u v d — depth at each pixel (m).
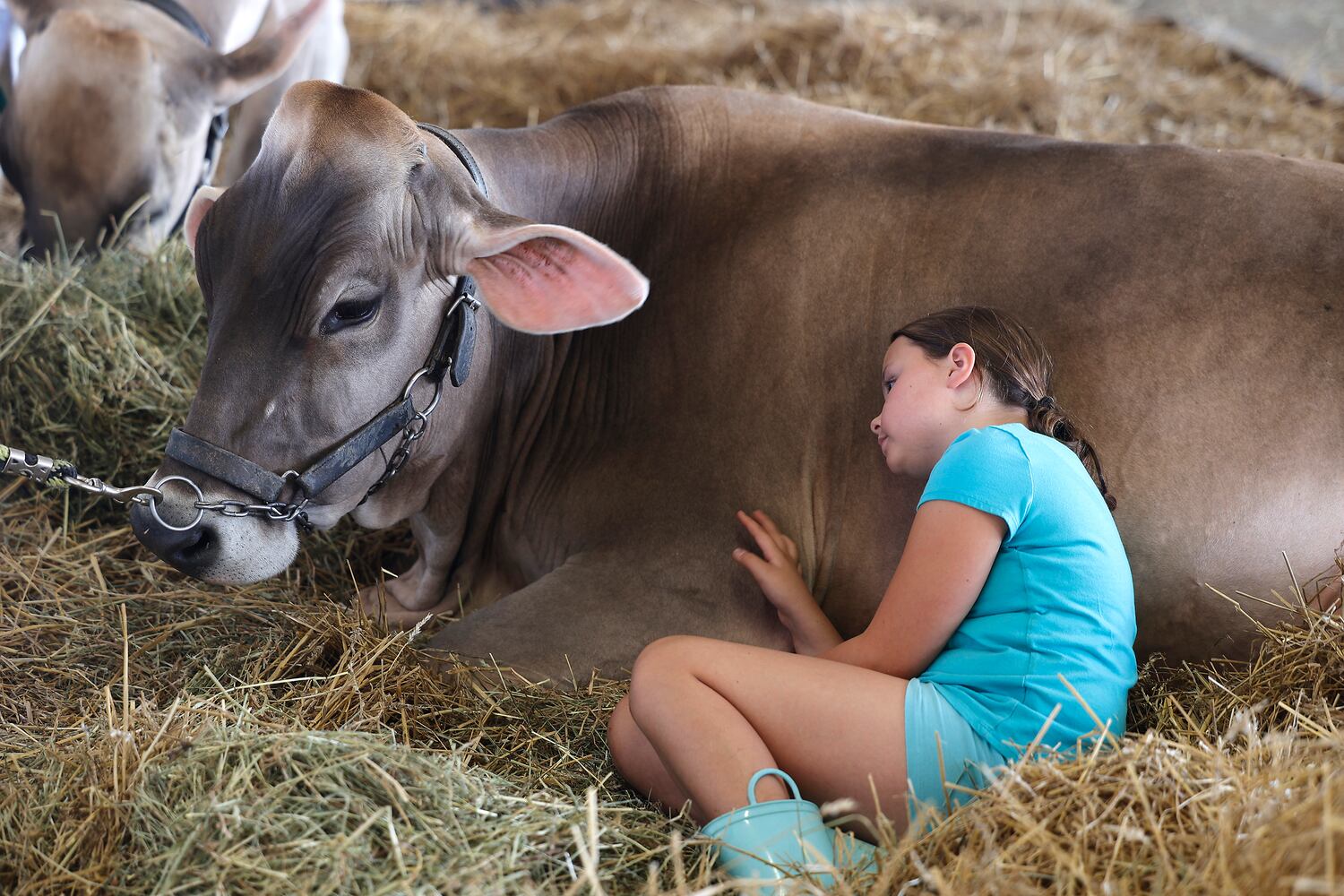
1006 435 2.05
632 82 6.09
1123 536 2.41
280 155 2.18
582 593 2.60
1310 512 2.35
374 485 2.46
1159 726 2.15
